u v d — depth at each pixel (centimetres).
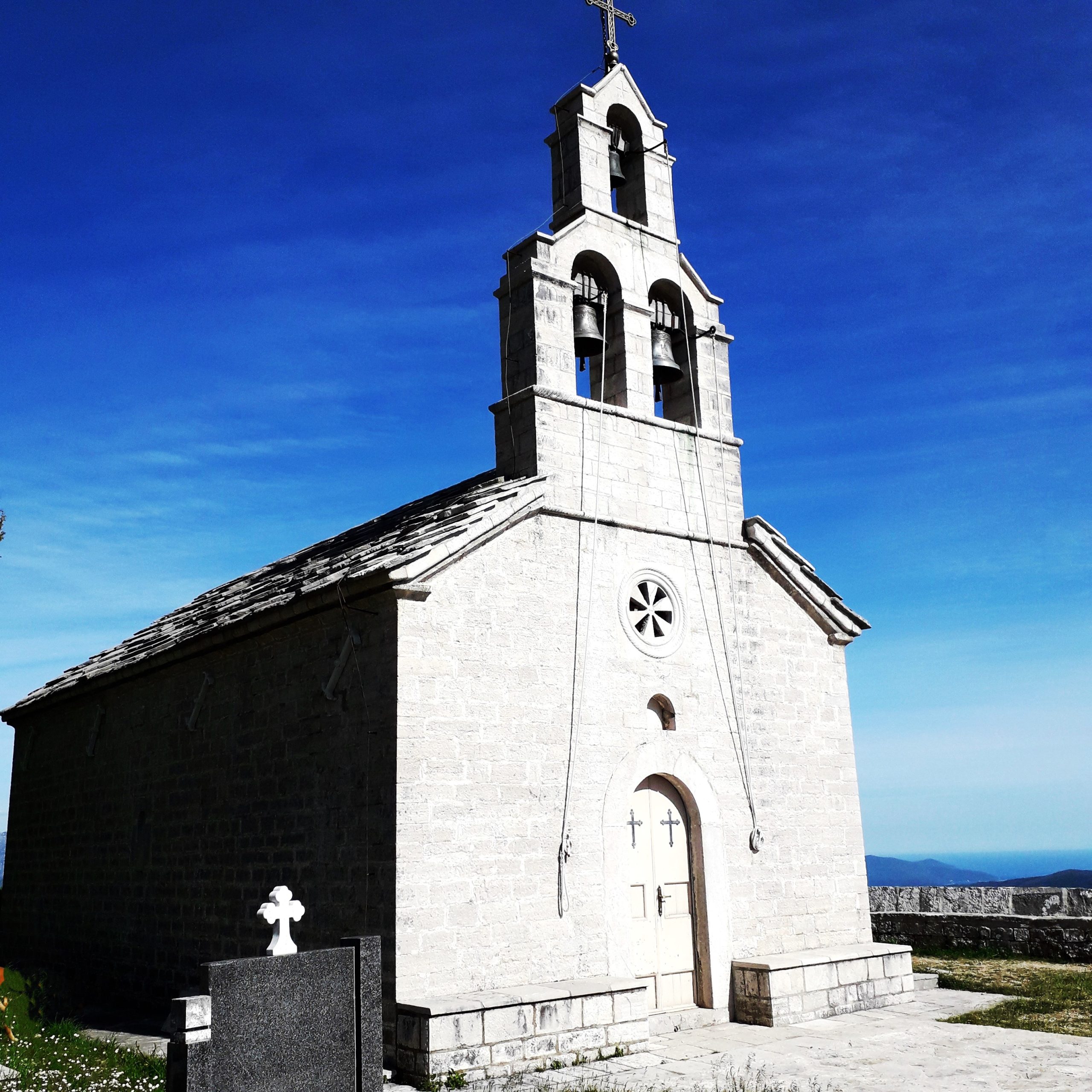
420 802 1152
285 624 1359
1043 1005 1422
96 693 1939
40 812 2125
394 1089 1023
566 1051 1135
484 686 1238
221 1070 792
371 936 948
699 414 1614
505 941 1186
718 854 1440
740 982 1395
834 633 1689
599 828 1314
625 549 1444
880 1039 1252
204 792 1541
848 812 1636
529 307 1452
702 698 1482
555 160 1616
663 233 1642
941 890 2067
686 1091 1008
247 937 1377
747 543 1602
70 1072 1065
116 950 1728
